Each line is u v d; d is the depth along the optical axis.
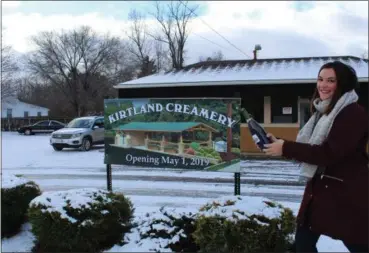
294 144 2.66
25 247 4.66
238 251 3.68
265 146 2.75
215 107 6.14
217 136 6.13
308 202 2.85
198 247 4.13
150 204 7.43
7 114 55.91
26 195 5.26
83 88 53.66
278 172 11.88
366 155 2.75
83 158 15.80
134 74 54.59
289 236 3.90
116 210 4.41
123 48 53.88
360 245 2.66
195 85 17.36
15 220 5.14
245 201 4.10
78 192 4.59
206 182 10.00
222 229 3.71
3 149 19.83
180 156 6.34
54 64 53.31
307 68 18.02
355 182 2.66
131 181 10.20
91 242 4.19
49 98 63.16
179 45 46.66
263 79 16.53
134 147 6.60
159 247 4.13
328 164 2.60
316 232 2.81
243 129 16.92
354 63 18.12
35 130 34.91
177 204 7.44
